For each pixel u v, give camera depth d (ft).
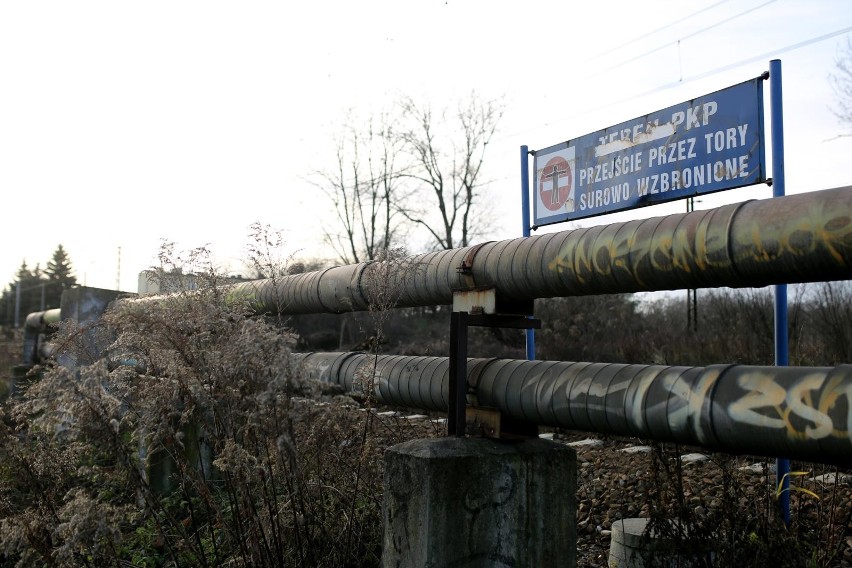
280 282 18.62
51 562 12.63
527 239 12.81
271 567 12.72
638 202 20.22
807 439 8.59
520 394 12.01
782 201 9.71
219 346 13.14
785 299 16.34
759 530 14.05
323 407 12.66
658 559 13.96
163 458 18.13
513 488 11.67
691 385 9.89
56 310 44.34
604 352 61.57
